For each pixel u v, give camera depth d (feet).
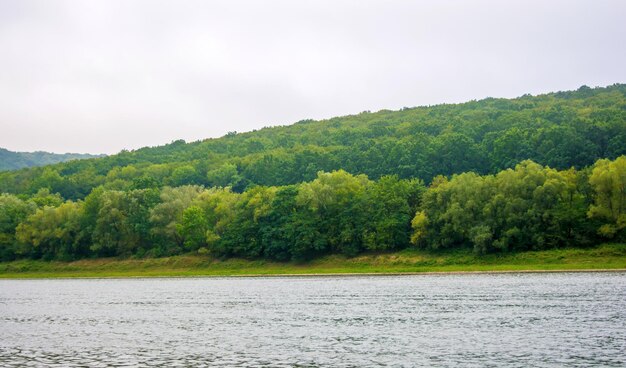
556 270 420.77
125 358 166.30
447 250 494.59
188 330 215.51
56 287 456.86
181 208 602.44
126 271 579.89
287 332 203.21
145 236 602.85
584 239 449.48
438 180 573.33
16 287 464.24
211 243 562.66
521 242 466.29
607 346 163.73
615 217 447.01
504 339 177.17
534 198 469.57
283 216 548.31
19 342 195.52
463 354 158.92
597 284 323.16
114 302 323.37
